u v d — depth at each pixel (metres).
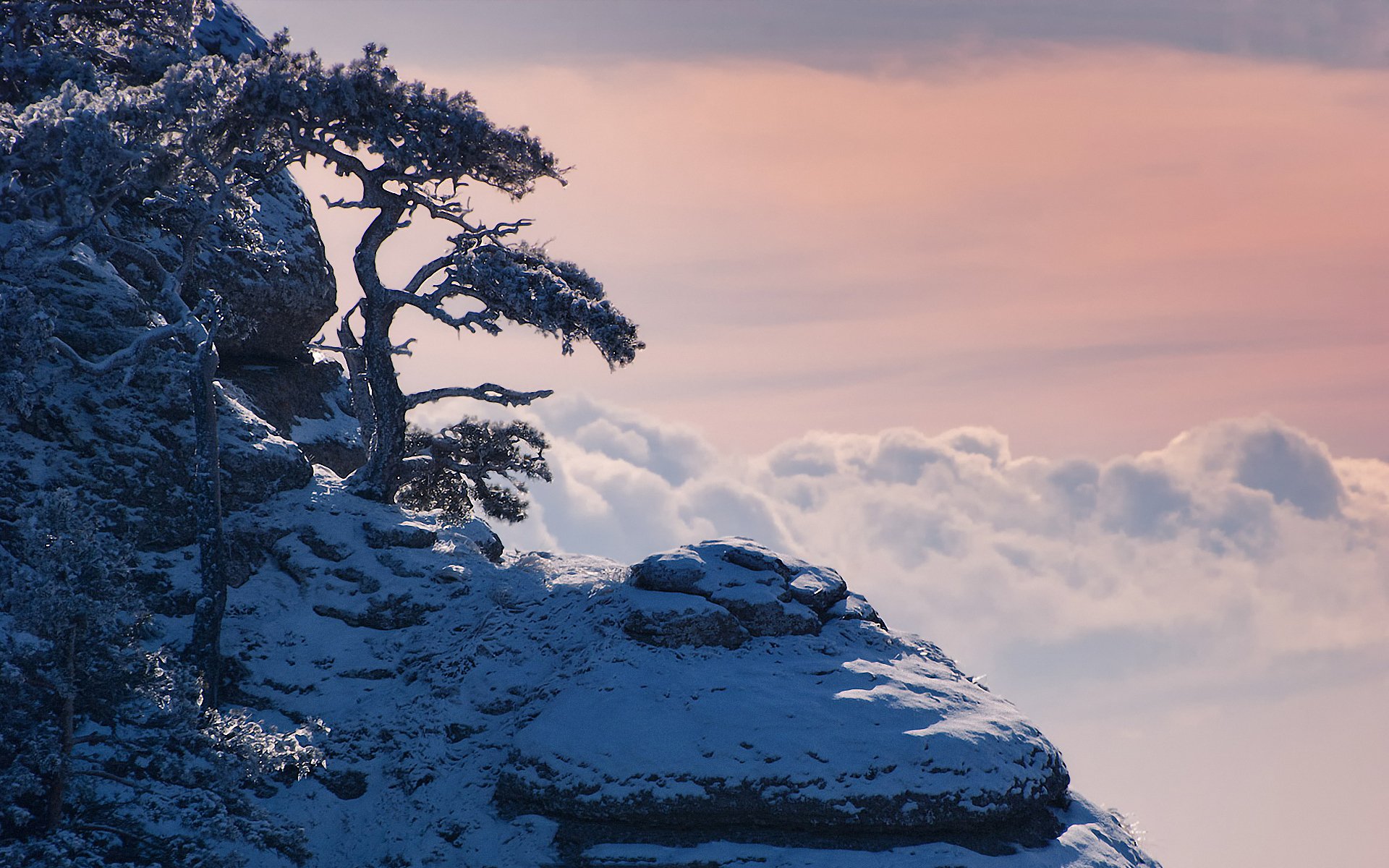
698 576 62.47
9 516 60.78
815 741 51.31
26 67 74.12
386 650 64.56
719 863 48.19
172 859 49.06
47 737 44.56
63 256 58.69
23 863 43.00
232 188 68.62
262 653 63.44
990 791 50.38
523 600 66.75
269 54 70.38
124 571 46.75
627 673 56.22
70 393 67.19
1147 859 53.94
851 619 63.69
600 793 49.81
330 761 56.84
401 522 73.94
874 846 49.03
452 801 53.22
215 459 60.12
